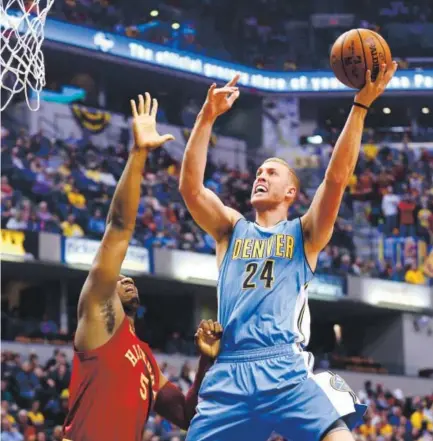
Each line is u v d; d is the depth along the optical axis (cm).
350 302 2572
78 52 2770
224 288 530
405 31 3303
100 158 2609
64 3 2845
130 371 520
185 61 2959
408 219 2773
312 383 500
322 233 523
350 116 516
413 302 2673
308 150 3022
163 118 2947
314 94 3105
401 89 3139
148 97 525
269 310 514
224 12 3222
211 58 3017
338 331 2767
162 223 2467
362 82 513
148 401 532
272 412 502
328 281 2525
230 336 518
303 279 524
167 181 2620
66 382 1938
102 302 515
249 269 527
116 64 2870
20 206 2220
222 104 543
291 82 3106
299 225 533
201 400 521
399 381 2489
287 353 507
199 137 543
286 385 500
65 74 2870
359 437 1989
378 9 3325
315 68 3203
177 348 2283
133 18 3056
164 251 2353
